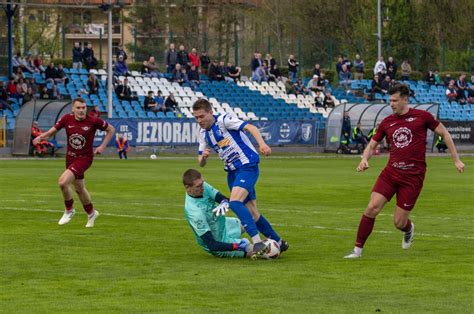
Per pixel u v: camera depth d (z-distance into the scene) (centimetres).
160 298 1927
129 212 3650
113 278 2161
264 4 15262
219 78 11025
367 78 12812
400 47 14100
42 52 14562
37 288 2042
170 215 3544
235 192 2419
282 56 13738
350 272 2230
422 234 2998
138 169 6456
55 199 4169
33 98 9269
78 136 3116
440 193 4578
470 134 10144
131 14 14950
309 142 9612
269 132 9381
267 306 1845
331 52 12900
